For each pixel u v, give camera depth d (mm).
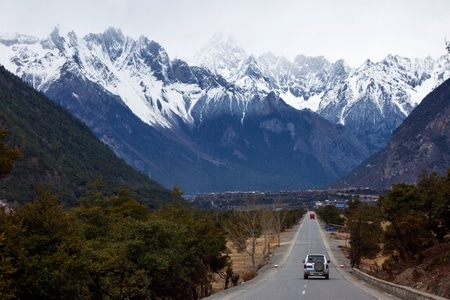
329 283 47625
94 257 31250
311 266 53344
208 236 55594
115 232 40219
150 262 39125
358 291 38875
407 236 60719
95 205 48562
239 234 87000
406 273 44250
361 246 78250
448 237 61406
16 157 28141
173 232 42375
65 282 24953
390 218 63094
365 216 82250
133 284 36656
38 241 25172
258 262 86500
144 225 40656
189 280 47125
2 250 22734
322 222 199000
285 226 158750
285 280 52156
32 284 23859
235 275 63031
